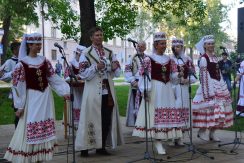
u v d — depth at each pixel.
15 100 5.13
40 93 5.23
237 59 9.09
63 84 5.41
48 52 47.62
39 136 5.13
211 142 7.91
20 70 5.15
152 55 6.88
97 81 6.62
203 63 7.52
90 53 6.57
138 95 8.16
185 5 16.22
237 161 6.34
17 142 5.16
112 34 14.66
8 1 20.91
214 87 7.53
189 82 7.06
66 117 8.42
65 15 15.42
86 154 6.80
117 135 6.88
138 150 7.27
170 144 7.70
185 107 7.52
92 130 6.62
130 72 8.18
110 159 6.56
